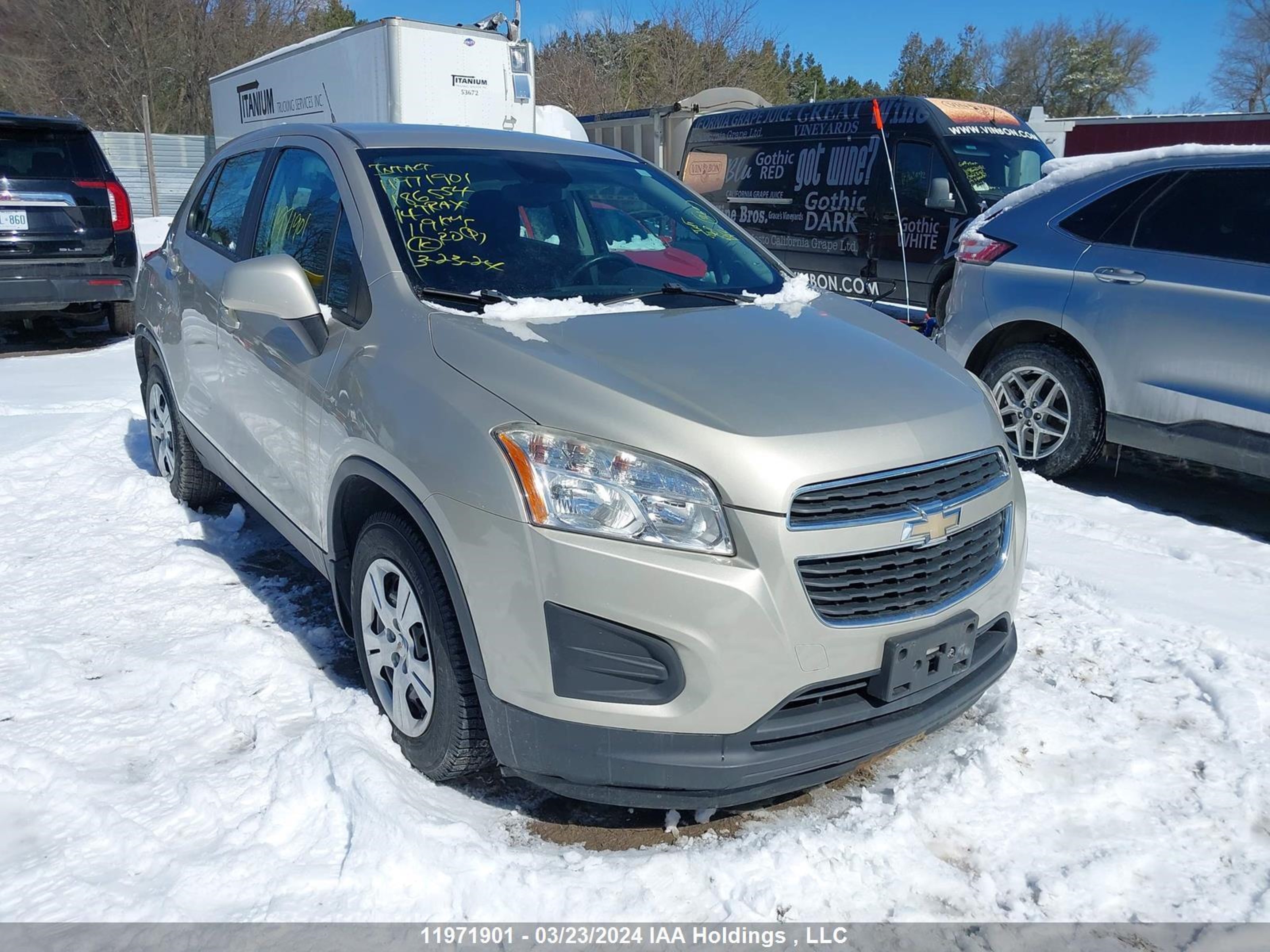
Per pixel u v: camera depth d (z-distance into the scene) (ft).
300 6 131.85
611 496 7.69
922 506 8.24
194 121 121.70
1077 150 82.58
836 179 31.71
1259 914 7.84
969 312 18.92
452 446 8.30
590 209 12.16
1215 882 8.18
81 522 15.76
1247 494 17.99
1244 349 15.20
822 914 7.70
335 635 12.20
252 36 123.03
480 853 7.97
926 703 8.64
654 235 12.39
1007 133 30.81
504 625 7.93
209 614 12.67
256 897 7.64
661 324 9.86
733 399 8.29
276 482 11.84
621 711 7.72
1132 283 16.48
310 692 10.57
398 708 9.45
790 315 10.79
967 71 180.86
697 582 7.52
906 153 29.91
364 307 10.19
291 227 12.20
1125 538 15.37
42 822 8.46
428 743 8.98
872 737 8.19
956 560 8.63
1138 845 8.53
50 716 10.14
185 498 16.22
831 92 175.94
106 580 13.58
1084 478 18.89
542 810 8.99
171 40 117.91
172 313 15.19
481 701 8.29
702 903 7.75
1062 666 11.57
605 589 7.59
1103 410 17.31
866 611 8.04
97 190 29.68
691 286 11.66
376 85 41.37
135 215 73.67
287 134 13.34
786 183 33.42
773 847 8.23
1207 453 15.88
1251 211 15.70
